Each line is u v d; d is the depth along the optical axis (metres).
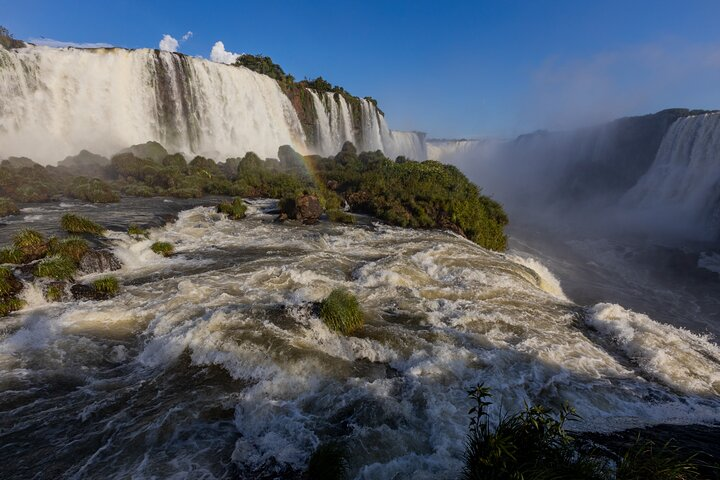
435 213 28.31
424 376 8.63
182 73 46.38
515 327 11.46
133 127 43.19
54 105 38.06
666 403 8.19
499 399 7.91
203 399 7.75
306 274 15.10
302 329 10.18
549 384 8.62
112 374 8.73
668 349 10.28
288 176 38.97
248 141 53.72
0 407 7.32
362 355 9.57
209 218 25.48
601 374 9.27
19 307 11.54
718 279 35.12
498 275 16.31
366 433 6.74
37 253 14.09
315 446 6.49
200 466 6.05
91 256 14.66
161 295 12.79
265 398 7.73
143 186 32.84
